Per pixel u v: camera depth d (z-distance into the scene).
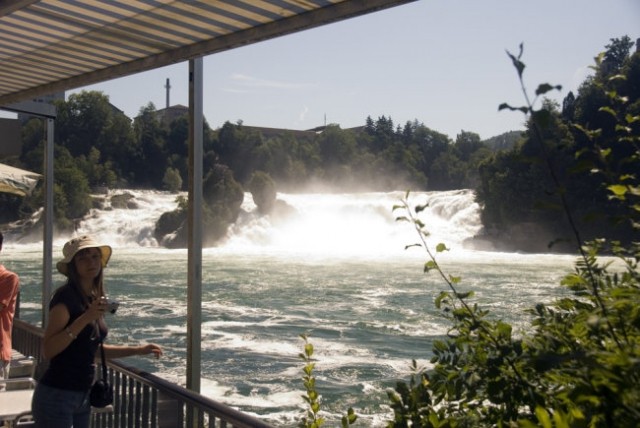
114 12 4.23
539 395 2.04
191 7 3.95
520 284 38.09
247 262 54.47
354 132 166.75
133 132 123.88
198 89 4.88
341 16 3.69
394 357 19.42
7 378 5.30
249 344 21.27
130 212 90.50
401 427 2.38
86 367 3.88
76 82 6.04
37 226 85.69
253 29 4.29
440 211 79.12
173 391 3.77
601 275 2.30
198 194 4.87
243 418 3.15
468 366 2.34
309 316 27.14
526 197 70.38
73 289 3.83
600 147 1.97
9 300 5.25
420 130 175.12
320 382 16.33
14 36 4.92
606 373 1.49
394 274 44.59
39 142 114.00
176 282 39.19
